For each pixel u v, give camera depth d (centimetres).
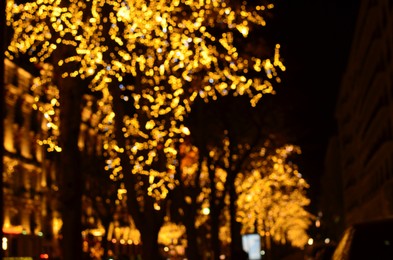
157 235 1781
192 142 3036
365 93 8488
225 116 3111
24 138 5662
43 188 5875
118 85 1689
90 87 1861
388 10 6312
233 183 3225
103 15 1597
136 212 1759
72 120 1463
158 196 1783
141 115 1753
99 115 3350
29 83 5641
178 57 1755
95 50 1524
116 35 1650
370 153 8556
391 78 6488
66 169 1466
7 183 5344
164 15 1617
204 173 3562
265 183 4444
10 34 1855
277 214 6212
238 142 3616
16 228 5294
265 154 3772
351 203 11556
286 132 3538
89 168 4738
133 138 1942
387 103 6944
